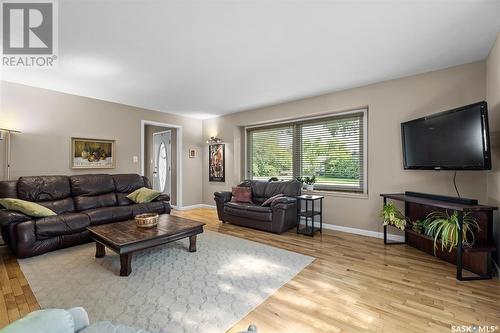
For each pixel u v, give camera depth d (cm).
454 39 240
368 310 185
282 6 190
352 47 255
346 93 393
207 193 625
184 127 595
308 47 255
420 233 288
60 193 362
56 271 248
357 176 408
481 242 251
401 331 162
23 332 81
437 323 170
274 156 521
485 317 176
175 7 190
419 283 226
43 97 381
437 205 252
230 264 269
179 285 221
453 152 263
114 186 423
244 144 573
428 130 294
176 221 319
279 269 256
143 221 282
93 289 213
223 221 464
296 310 184
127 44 246
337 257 290
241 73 324
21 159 362
